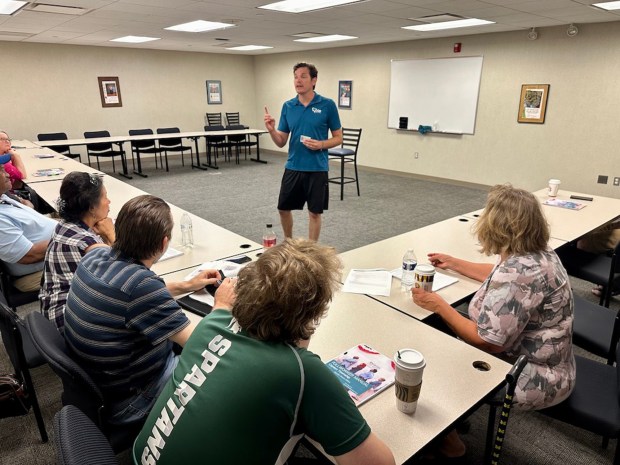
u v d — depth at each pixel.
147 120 9.79
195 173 8.10
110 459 0.80
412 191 6.79
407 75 7.66
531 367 1.42
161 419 0.87
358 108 8.70
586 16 4.95
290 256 0.88
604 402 1.45
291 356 0.82
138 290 1.21
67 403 1.30
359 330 1.49
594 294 3.24
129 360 1.28
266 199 6.09
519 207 1.42
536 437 1.87
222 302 1.35
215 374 0.83
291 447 0.82
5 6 4.56
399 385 1.06
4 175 2.28
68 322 1.28
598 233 3.20
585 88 5.68
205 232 2.64
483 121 6.81
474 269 1.96
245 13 4.96
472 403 1.13
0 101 7.99
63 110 8.67
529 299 1.37
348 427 0.80
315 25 5.85
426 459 1.68
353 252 2.31
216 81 10.61
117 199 3.46
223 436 0.78
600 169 5.75
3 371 2.33
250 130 9.63
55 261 1.68
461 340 1.54
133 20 5.44
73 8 4.66
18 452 1.81
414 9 4.64
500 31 6.29
